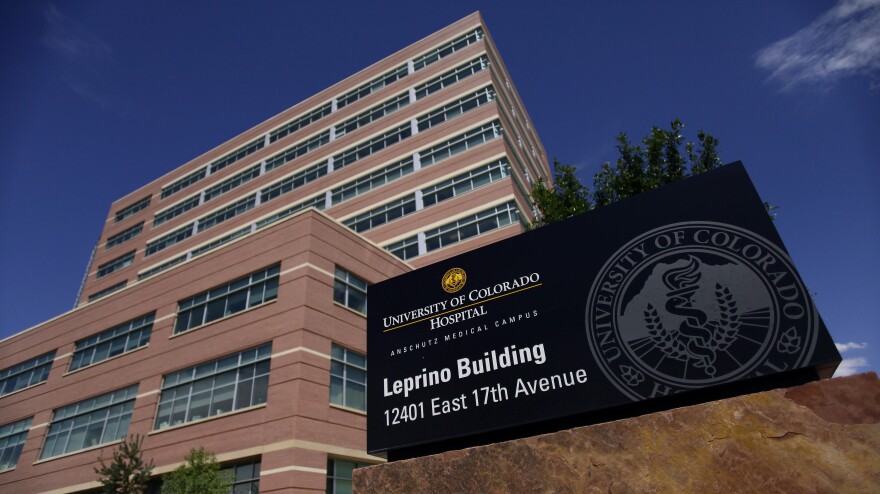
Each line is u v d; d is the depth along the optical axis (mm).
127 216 51812
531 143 43844
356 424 18734
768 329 5129
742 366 5098
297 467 15906
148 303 23828
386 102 39344
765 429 4707
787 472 4465
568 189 19109
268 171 43062
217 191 45719
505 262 7070
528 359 6305
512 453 5590
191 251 43219
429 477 5910
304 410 17000
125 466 16875
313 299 19438
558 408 5844
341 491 17172
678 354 5453
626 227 6398
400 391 6973
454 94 35844
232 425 17703
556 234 6875
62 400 23797
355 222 34688
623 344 5805
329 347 19141
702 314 5500
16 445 24078
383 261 24125
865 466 4254
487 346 6660
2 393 26812
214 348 20125
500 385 6340
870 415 4430
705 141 17469
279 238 21391
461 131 33750
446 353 6906
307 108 44438
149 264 45375
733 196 5887
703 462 4781
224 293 21547
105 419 21609
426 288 7543
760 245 5508
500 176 30438
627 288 6062
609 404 5590
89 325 25547
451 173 32375
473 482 5641
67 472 21047
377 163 36438
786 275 5258
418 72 39031
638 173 18031
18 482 22422
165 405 20156
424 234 31094
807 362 4832
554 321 6355
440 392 6688
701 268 5723
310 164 40469
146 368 21672
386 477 6160
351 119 40594
